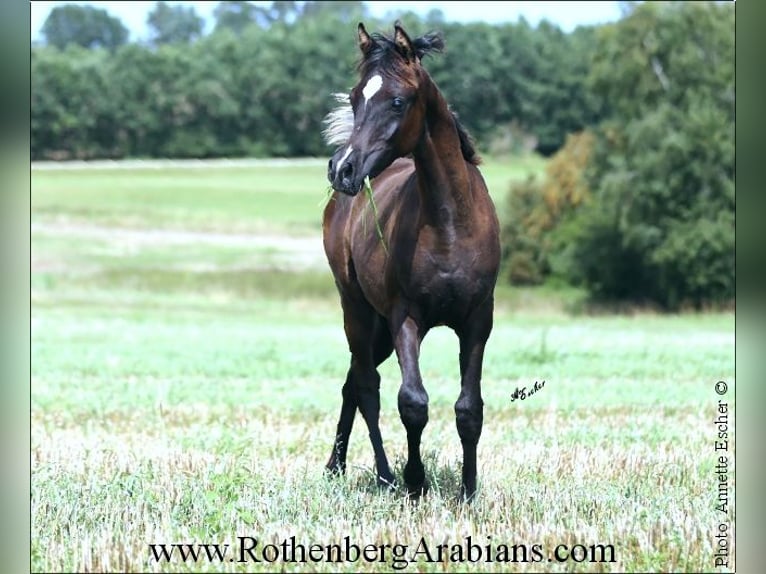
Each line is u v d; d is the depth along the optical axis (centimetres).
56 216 5669
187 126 8900
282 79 8888
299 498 763
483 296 763
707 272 4406
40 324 2848
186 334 2630
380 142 712
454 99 8181
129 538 673
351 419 921
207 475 825
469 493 767
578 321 3588
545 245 5016
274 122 9012
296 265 4734
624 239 4547
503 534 689
